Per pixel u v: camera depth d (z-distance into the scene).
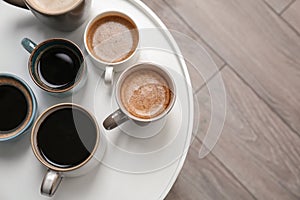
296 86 1.16
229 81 1.15
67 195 0.82
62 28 0.83
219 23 1.17
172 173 0.82
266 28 1.17
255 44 1.16
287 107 1.15
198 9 1.17
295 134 1.14
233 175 1.12
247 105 1.15
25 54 0.85
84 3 0.79
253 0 1.17
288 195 1.12
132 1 0.86
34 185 0.82
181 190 1.11
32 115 0.80
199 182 1.11
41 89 0.83
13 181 0.82
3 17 0.86
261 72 1.16
